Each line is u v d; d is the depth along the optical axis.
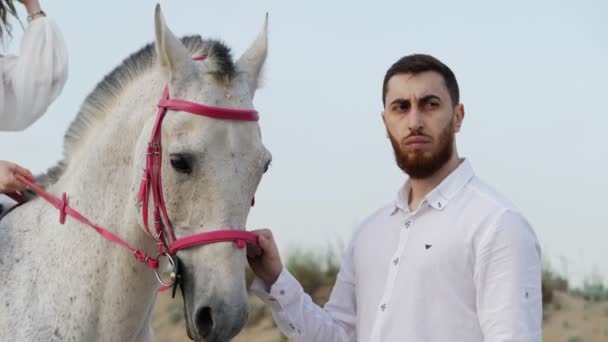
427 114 2.80
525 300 2.57
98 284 3.02
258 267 3.09
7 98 3.29
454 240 2.68
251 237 2.79
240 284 2.73
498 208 2.67
